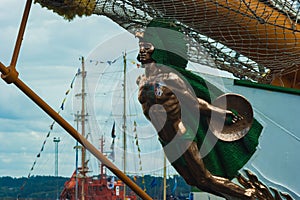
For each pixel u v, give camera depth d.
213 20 8.61
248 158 8.75
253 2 8.73
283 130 8.99
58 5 8.09
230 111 8.65
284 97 9.04
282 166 8.95
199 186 8.55
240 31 8.80
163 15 8.54
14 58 7.44
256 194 8.74
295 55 9.14
